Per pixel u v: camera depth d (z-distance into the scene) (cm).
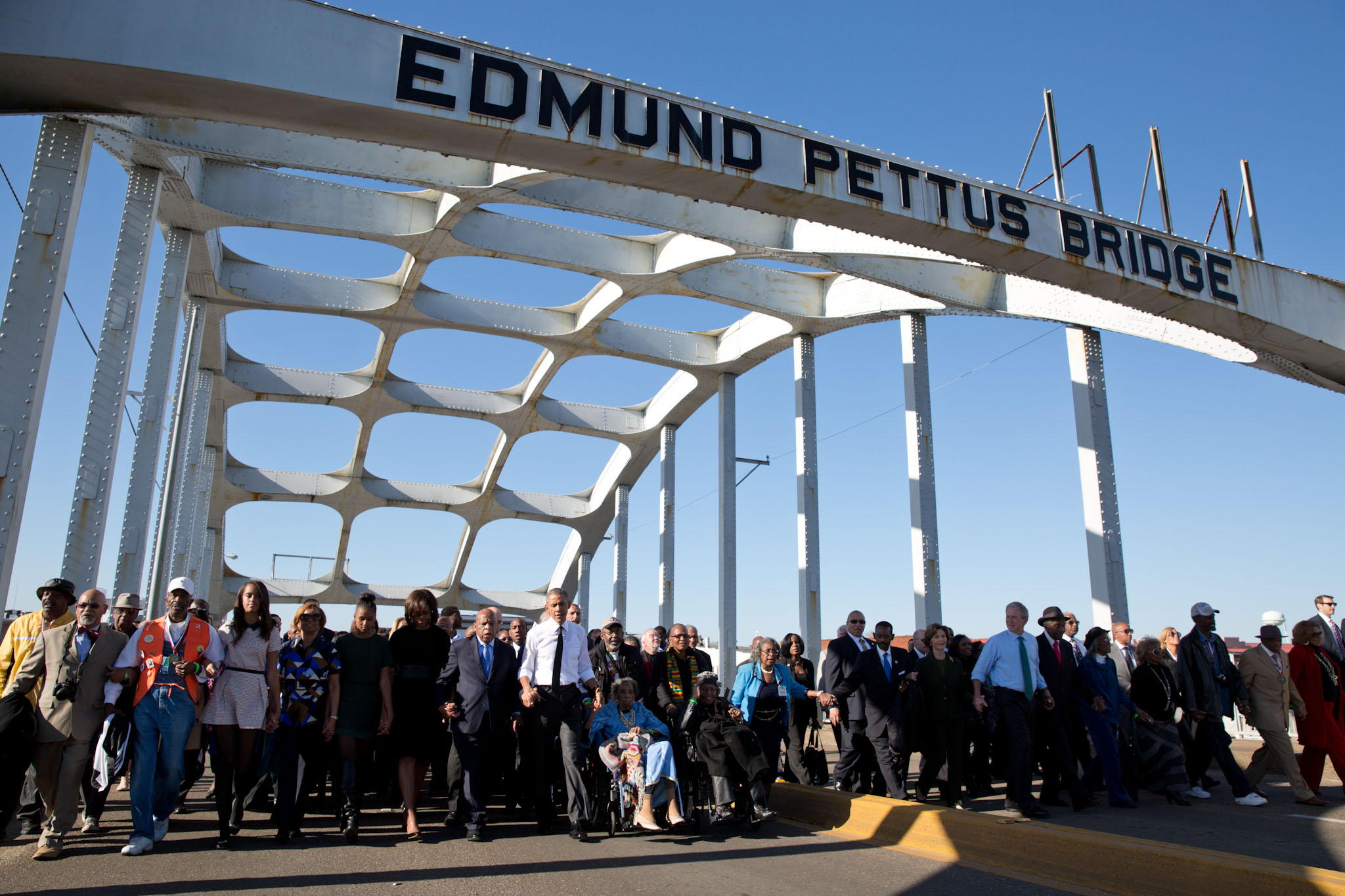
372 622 741
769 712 916
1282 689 880
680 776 789
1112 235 1474
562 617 785
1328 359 1695
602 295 2570
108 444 1201
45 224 916
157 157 1456
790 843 719
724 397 2927
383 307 2561
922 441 1950
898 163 1308
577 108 1088
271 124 1020
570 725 752
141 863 608
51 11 889
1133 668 976
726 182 1192
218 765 681
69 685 631
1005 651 801
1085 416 1747
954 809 755
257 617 709
